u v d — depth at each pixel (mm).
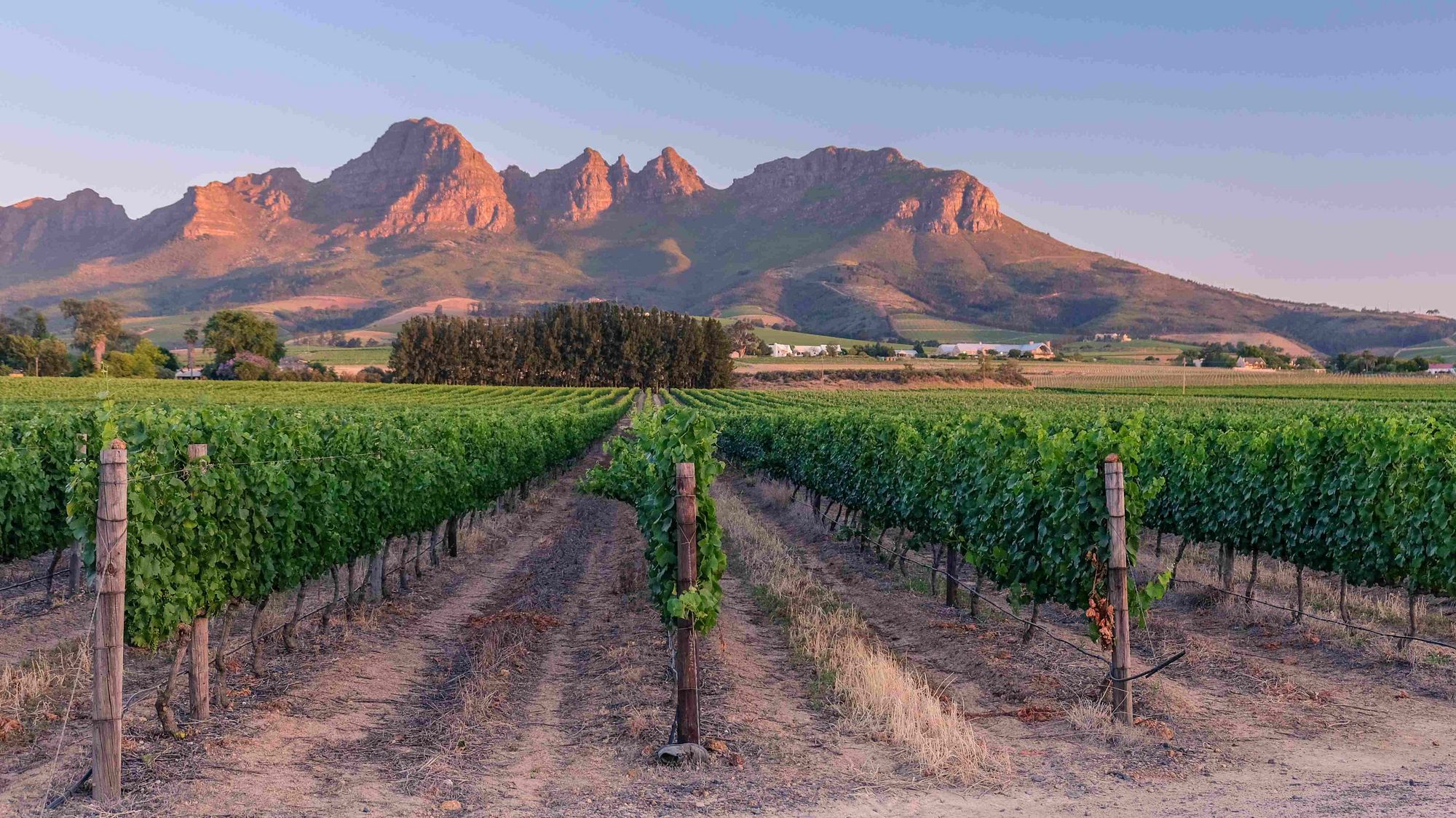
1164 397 69312
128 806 5723
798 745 7098
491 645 9961
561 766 6703
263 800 5867
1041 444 9664
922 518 14148
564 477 35312
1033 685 8664
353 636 10828
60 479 12672
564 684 9094
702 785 6301
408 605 12836
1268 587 13602
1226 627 11398
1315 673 9242
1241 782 6277
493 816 5754
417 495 13664
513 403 62344
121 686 5898
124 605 6340
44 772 6258
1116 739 7203
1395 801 5848
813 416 25734
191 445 7547
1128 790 6156
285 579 9156
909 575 15141
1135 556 8320
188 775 6223
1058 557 9242
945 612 12203
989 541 11438
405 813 5750
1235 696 8414
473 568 16297
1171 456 14906
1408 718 7730
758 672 9336
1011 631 11008
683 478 7055
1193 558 16219
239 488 8039
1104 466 8070
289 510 9023
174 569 7039
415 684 9062
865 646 9953
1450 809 5668
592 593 13719
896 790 6195
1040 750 7035
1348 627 10594
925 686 8234
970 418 16906
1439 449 9734
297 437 11211
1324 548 11195
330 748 6973
